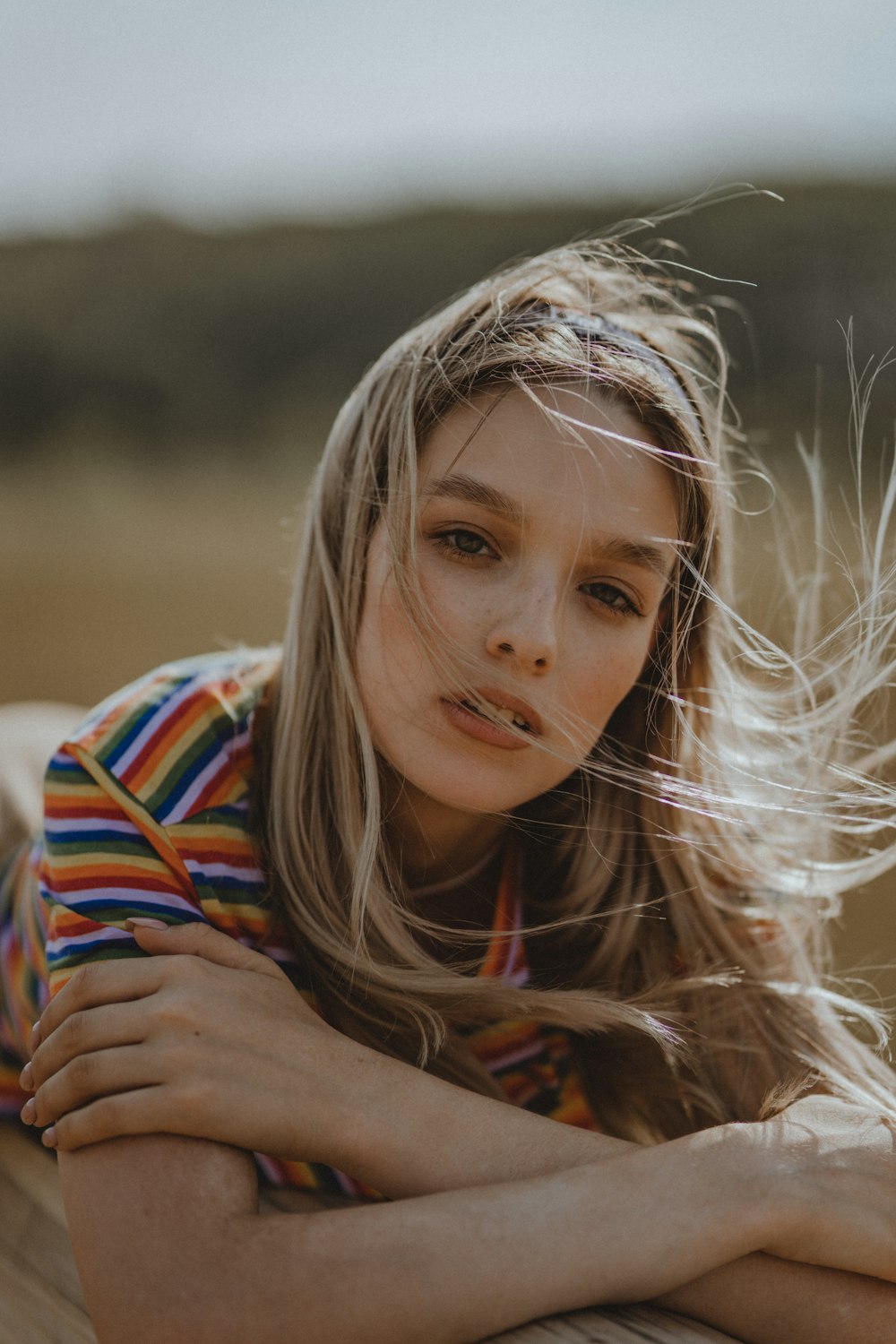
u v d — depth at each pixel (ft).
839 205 44.86
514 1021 4.47
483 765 3.94
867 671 4.62
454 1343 2.94
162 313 50.96
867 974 9.79
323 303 51.96
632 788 4.78
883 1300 3.17
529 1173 3.29
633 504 4.07
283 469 37.83
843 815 4.81
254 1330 2.92
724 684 4.91
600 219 56.08
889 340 34.94
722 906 4.91
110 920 3.78
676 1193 3.16
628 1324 3.05
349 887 4.20
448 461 4.01
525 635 3.81
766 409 30.17
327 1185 4.22
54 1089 3.28
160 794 4.09
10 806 6.51
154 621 21.12
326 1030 3.50
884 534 4.56
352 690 4.19
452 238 56.24
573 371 4.11
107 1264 3.07
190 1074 3.22
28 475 38.45
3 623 20.98
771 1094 4.22
